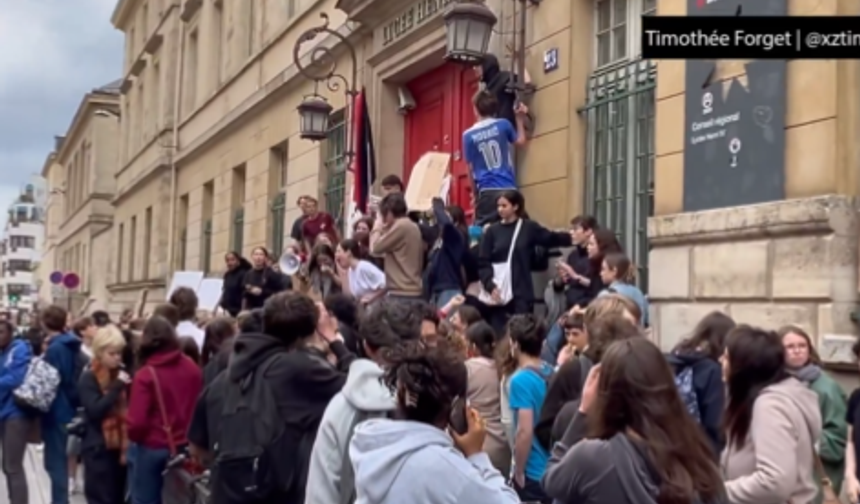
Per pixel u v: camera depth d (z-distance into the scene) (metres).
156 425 5.84
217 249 19.70
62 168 57.88
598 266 6.12
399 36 11.05
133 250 30.00
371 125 12.03
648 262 6.93
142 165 28.38
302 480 3.90
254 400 3.96
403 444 2.68
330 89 12.45
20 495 7.83
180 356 6.02
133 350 7.28
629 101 7.53
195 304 7.93
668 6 6.64
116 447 6.58
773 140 5.66
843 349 5.06
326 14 13.17
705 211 6.12
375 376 3.42
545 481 2.86
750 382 3.67
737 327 3.81
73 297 42.84
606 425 2.79
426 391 2.74
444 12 9.00
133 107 31.80
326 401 3.97
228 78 19.36
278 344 4.08
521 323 5.12
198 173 21.88
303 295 4.18
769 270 5.62
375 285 7.53
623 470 2.65
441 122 10.98
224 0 20.41
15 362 7.93
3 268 100.25
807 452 3.57
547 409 4.55
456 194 10.29
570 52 8.09
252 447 3.91
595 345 3.70
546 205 8.27
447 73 10.81
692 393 4.23
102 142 40.91
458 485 2.60
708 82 6.17
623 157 7.57
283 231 15.76
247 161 17.91
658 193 6.68
